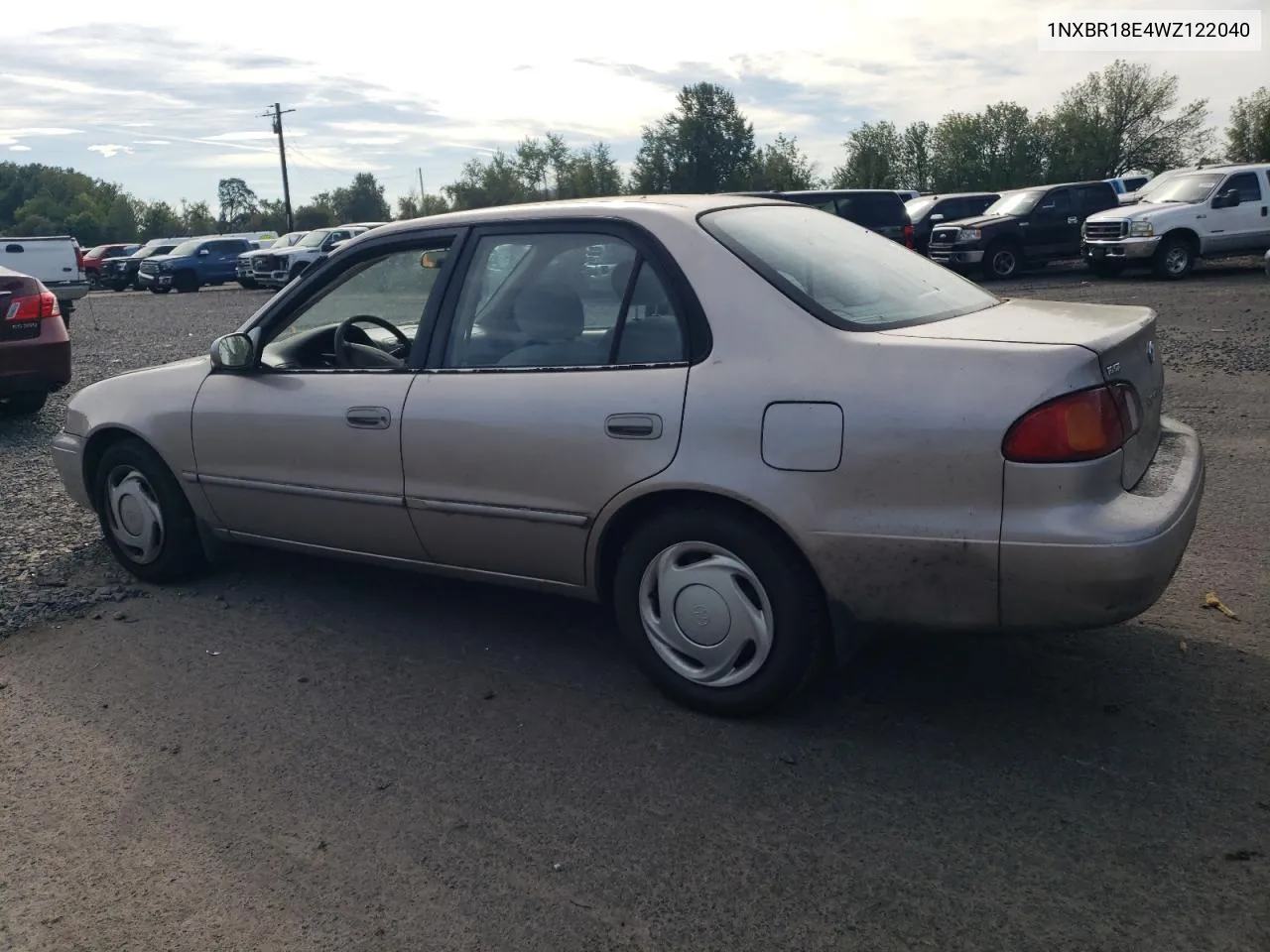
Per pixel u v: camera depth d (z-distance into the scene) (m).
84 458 4.96
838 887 2.59
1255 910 2.43
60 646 4.25
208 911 2.61
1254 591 4.27
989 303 3.76
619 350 3.47
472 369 3.77
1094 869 2.60
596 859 2.75
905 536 2.98
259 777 3.21
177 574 4.85
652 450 3.32
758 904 2.54
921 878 2.61
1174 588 4.34
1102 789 2.95
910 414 2.95
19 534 5.71
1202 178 19.52
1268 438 6.74
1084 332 3.09
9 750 3.44
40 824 3.02
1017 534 2.87
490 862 2.76
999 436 2.85
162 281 34.09
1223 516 5.24
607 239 3.58
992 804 2.90
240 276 33.28
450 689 3.76
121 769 3.30
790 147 62.81
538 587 3.80
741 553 3.26
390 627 4.35
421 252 4.05
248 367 4.34
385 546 4.10
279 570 5.07
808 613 3.22
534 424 3.54
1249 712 3.33
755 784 3.06
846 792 3.00
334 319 4.44
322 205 99.62
